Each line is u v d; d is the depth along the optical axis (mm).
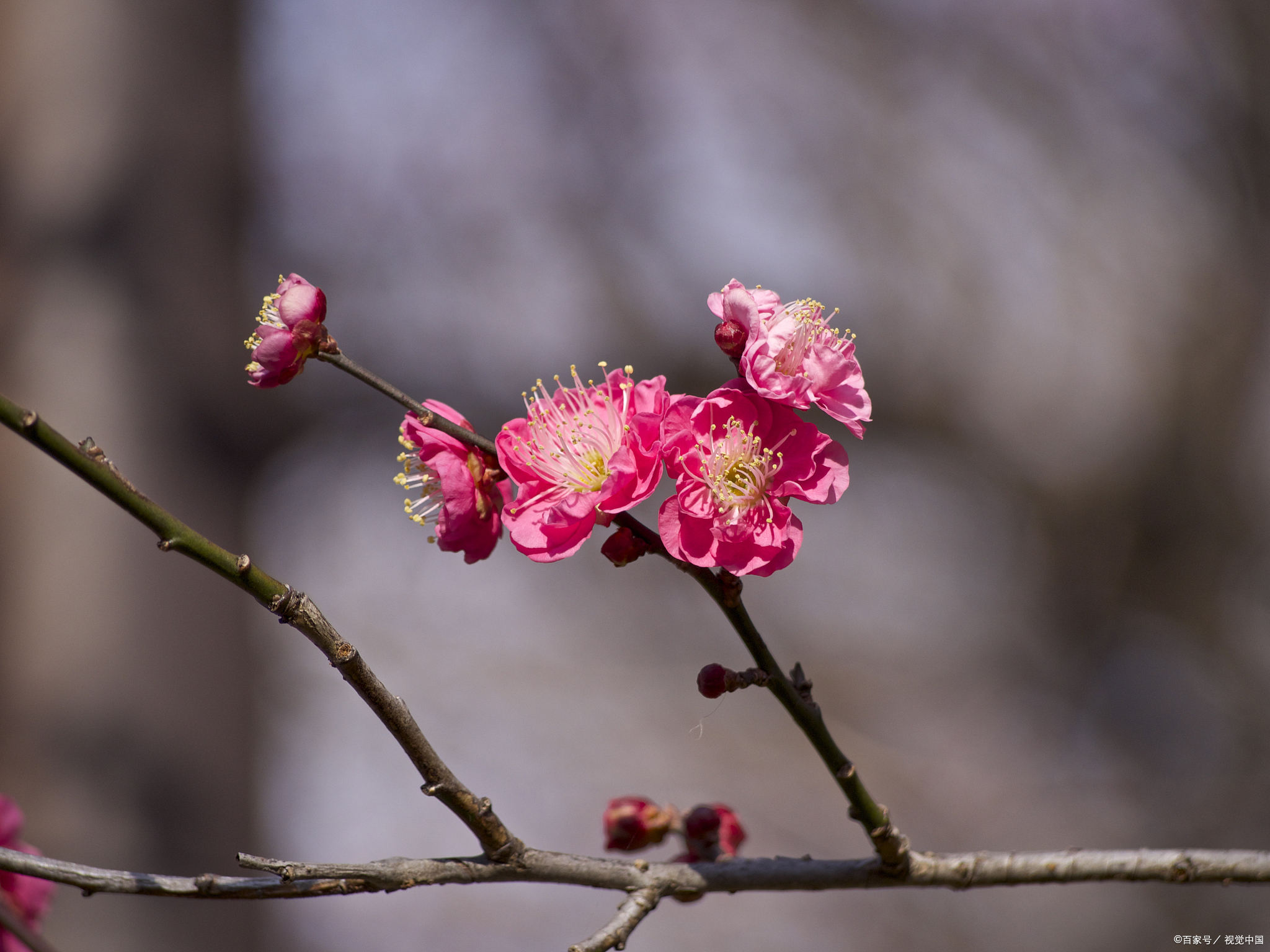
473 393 1562
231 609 1171
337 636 679
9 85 1160
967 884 708
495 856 691
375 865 687
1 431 1088
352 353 1489
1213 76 1798
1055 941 1605
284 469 1443
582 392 715
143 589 1097
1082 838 1664
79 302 1121
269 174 1512
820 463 701
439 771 687
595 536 1779
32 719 1032
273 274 1504
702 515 697
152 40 1197
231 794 1125
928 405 1766
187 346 1170
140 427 1122
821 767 1729
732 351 703
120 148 1163
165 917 1032
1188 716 1779
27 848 730
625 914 697
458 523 700
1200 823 1632
